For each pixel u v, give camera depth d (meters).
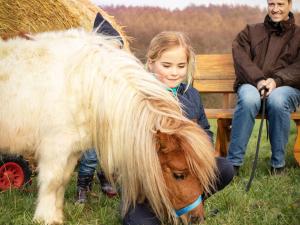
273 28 5.36
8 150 3.57
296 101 5.11
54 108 3.30
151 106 3.03
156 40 3.46
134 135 3.01
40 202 3.38
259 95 5.01
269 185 4.44
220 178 3.55
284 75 5.09
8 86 3.40
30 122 3.38
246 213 3.64
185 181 2.83
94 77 3.26
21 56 3.44
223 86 6.02
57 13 5.31
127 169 3.06
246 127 4.98
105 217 3.58
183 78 3.51
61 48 3.44
